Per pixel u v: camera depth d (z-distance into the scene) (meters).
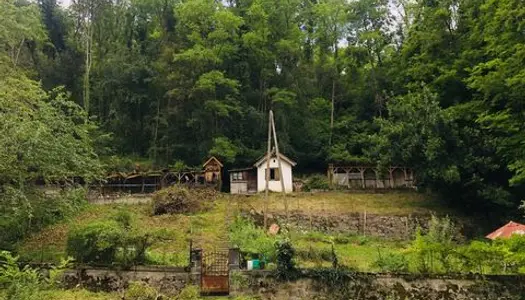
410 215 27.77
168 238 22.02
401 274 14.73
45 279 14.53
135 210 27.56
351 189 35.25
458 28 32.66
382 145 29.45
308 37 48.69
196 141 38.81
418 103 29.11
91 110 41.91
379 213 27.89
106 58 43.09
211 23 41.09
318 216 27.38
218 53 39.41
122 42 44.41
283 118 39.09
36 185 20.83
